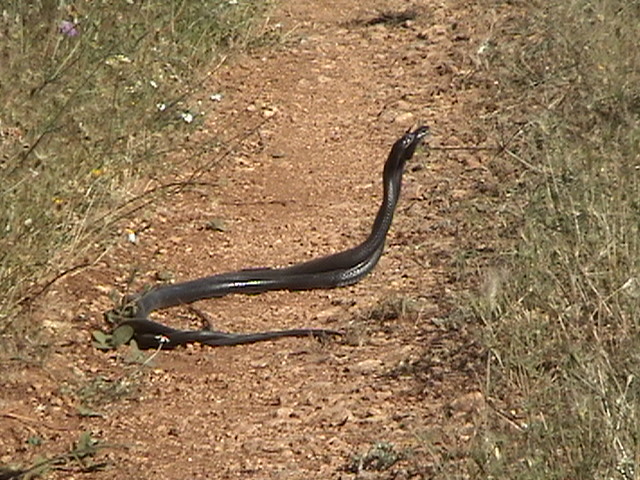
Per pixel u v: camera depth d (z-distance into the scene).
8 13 15.17
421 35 20.02
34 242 11.76
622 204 11.97
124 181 14.02
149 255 12.96
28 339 10.80
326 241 13.53
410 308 11.66
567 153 13.97
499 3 20.80
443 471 8.59
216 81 18.03
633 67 16.50
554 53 17.73
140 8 16.83
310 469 9.12
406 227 13.67
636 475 8.02
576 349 9.59
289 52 19.36
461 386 10.14
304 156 15.89
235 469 9.20
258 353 11.07
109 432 9.77
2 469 9.15
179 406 10.17
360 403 10.07
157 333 11.18
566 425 8.80
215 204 14.29
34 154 12.74
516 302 10.84
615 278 10.77
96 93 14.46
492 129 16.11
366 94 17.89
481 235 13.11
